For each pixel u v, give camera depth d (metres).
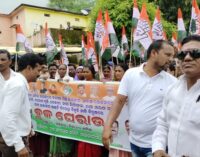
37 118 5.20
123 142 4.02
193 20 6.21
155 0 16.17
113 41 7.00
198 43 2.01
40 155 5.34
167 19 16.06
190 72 2.00
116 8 14.20
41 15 26.48
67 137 4.80
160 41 2.98
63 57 9.34
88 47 7.16
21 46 7.62
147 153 3.03
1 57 3.16
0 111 2.95
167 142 2.23
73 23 28.11
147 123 2.99
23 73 3.34
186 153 2.01
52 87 4.92
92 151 4.55
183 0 15.39
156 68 3.01
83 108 4.55
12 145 2.94
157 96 2.96
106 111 4.28
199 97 1.98
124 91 3.13
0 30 27.69
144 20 5.66
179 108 2.08
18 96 2.95
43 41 21.77
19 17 26.66
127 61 8.62
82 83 4.52
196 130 1.98
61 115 4.86
